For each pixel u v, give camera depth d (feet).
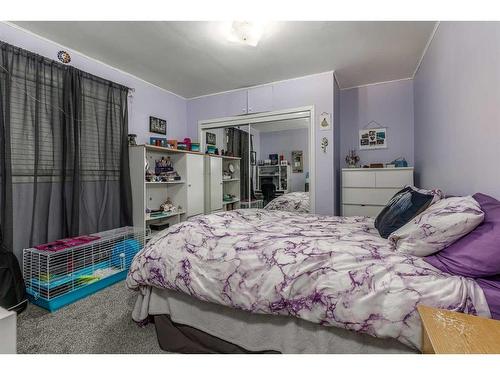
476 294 3.10
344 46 8.21
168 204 11.10
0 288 5.85
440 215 3.81
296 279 3.81
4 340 3.22
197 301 4.78
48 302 6.19
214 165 12.69
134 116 10.54
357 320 3.40
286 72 10.25
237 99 12.09
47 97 7.52
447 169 6.34
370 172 9.93
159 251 4.99
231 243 4.61
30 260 6.85
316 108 10.43
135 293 7.18
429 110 8.08
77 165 8.05
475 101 4.71
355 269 3.66
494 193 4.10
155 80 11.03
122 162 9.53
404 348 3.44
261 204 12.05
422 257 3.82
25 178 7.11
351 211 10.18
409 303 3.22
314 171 10.48
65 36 7.56
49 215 7.59
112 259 8.27
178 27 7.12
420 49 8.42
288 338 4.03
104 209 9.05
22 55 6.95
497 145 3.98
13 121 6.87
